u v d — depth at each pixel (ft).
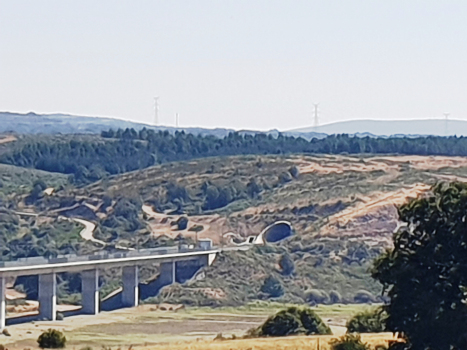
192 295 617.21
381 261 237.25
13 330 478.59
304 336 326.65
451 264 230.48
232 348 282.77
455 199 233.55
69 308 609.83
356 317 345.10
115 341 390.83
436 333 226.58
